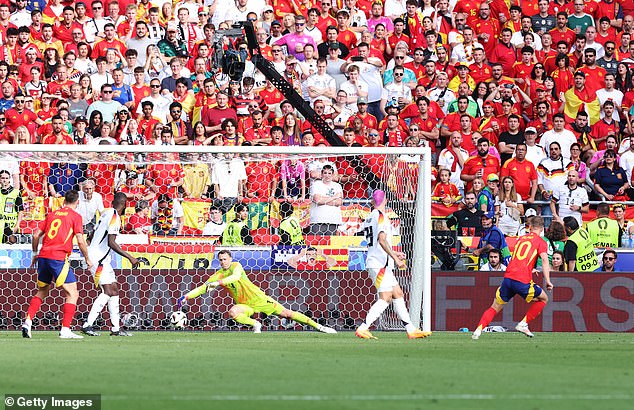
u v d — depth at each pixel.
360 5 70.88
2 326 46.97
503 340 41.75
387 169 51.19
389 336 43.94
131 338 41.19
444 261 50.09
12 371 26.86
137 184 51.00
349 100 63.00
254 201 50.62
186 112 60.72
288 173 51.53
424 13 71.25
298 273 48.28
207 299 47.53
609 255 50.34
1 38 63.62
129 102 60.72
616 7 72.62
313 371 27.17
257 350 34.62
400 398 21.47
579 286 49.19
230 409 19.88
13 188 50.09
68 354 32.34
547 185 57.34
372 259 41.31
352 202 50.72
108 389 22.98
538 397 21.78
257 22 66.69
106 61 62.62
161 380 24.83
